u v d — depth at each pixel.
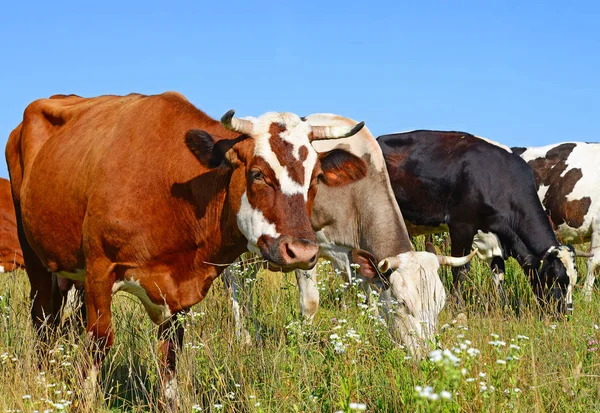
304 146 4.82
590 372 4.89
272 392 4.71
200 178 5.17
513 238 9.68
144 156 5.23
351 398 4.21
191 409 4.64
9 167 6.94
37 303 6.63
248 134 4.85
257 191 4.77
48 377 5.01
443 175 9.92
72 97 7.19
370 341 5.58
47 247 5.98
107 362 6.02
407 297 6.24
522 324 6.39
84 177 5.45
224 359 5.25
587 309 7.92
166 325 5.58
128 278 5.30
